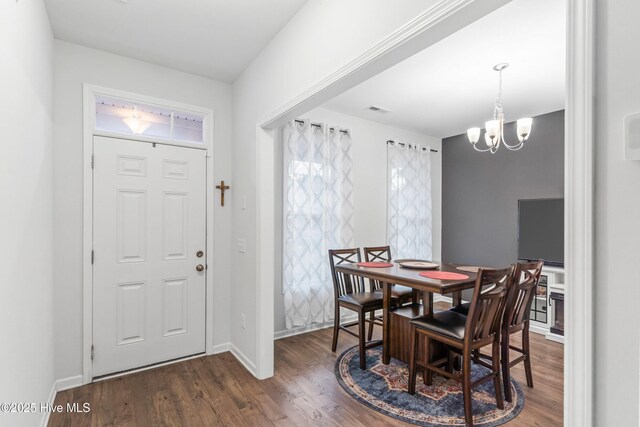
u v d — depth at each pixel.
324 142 3.78
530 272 2.65
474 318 2.03
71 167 2.49
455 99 3.51
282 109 2.31
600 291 0.82
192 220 3.01
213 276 3.12
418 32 1.30
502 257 4.42
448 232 5.13
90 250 2.54
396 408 2.20
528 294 2.43
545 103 3.61
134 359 2.73
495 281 2.10
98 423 2.02
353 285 3.63
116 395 2.34
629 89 0.77
